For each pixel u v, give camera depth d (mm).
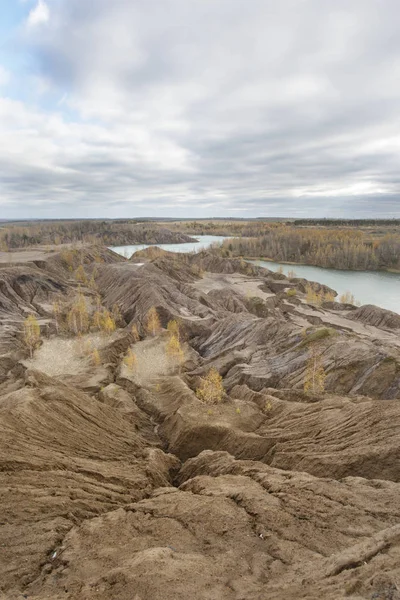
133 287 91625
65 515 21578
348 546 17266
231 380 52438
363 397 37125
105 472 27531
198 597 13781
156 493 25844
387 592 11523
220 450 34750
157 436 39531
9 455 25297
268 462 31875
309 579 14148
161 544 18516
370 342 51281
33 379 40375
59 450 29109
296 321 73812
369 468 26047
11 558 17672
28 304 85125
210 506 21484
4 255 128250
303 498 21859
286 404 39562
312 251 194500
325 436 31359
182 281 114562
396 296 116500
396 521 19000
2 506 20844
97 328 71188
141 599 13758
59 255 128875
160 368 56000
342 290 127000
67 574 16391
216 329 72312
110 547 18312
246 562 16641
